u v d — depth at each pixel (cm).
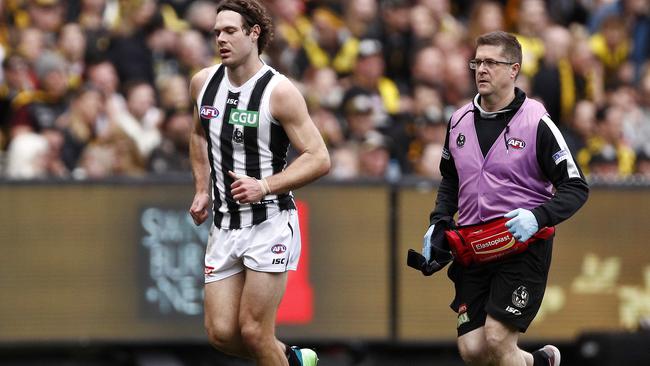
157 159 3650
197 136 2433
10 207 3300
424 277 3472
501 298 2350
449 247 2398
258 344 2355
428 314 3481
